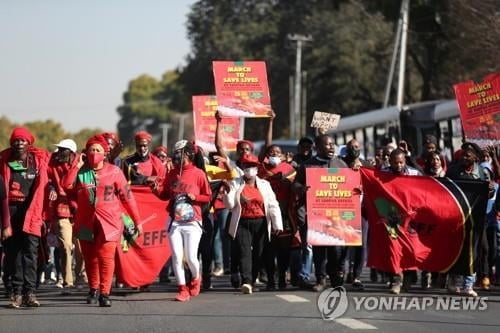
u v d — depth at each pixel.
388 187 16.66
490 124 18.00
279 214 17.02
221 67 19.19
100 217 15.04
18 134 14.86
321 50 75.81
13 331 12.84
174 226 15.98
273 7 86.69
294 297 16.27
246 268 16.94
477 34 44.38
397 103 48.22
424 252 16.58
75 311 14.70
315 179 16.81
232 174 17.78
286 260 17.78
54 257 19.84
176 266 15.96
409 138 35.28
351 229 16.78
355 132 40.94
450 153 32.53
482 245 17.19
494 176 18.00
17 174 14.92
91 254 15.54
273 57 84.31
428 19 51.97
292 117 80.44
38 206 14.95
